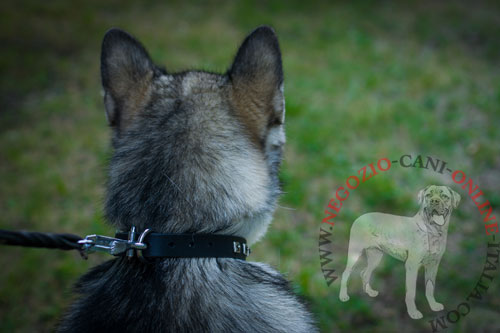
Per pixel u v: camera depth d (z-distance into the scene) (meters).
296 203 4.92
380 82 7.67
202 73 2.46
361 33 9.83
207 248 2.02
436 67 8.19
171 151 2.08
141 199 2.06
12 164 5.98
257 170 2.20
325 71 8.11
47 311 3.94
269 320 2.05
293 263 4.25
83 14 11.10
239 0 12.05
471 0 11.93
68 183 5.59
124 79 2.43
